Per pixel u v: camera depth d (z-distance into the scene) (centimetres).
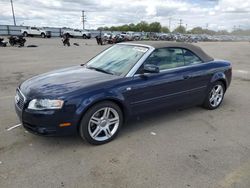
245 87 775
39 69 1067
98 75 394
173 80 434
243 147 372
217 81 527
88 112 349
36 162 320
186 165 319
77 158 332
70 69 448
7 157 330
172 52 450
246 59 1675
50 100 326
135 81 387
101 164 319
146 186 277
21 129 416
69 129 341
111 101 370
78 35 4938
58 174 296
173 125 449
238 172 306
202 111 529
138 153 348
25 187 272
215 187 277
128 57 425
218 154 349
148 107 414
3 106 537
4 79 838
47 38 4450
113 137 383
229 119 486
